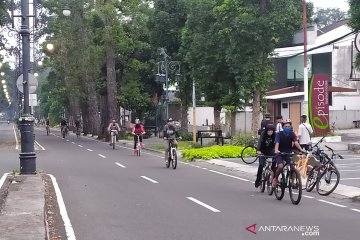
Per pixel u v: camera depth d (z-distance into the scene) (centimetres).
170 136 2181
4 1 3478
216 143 3241
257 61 2698
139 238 874
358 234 905
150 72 5009
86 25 4947
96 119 5653
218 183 1661
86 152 3144
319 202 1281
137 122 2922
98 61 5009
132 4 4447
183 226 975
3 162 2392
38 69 6203
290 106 4188
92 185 1588
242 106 3456
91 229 948
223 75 3130
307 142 1688
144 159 2628
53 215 1087
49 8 5131
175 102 4922
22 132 1798
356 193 1389
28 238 804
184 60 3584
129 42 4497
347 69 4631
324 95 3016
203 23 3117
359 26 3316
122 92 4906
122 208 1177
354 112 4794
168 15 4019
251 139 2797
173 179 1766
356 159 2288
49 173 1928
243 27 2608
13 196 1257
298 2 2958
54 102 10488
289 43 4925
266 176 1412
